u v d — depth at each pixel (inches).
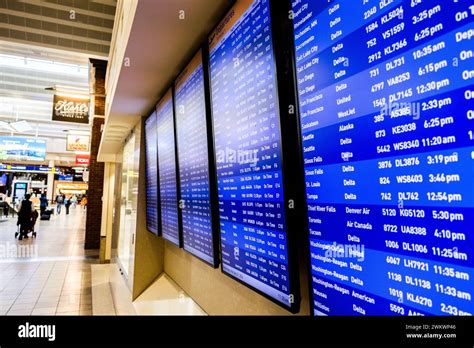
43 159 759.1
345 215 36.5
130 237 164.1
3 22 313.1
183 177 94.1
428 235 27.3
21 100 736.3
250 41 54.8
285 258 47.6
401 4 30.0
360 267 34.6
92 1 287.6
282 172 47.3
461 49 24.9
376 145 32.4
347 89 36.0
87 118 392.2
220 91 67.3
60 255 342.3
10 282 233.8
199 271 103.2
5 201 732.0
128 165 203.5
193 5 66.1
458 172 25.0
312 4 41.9
